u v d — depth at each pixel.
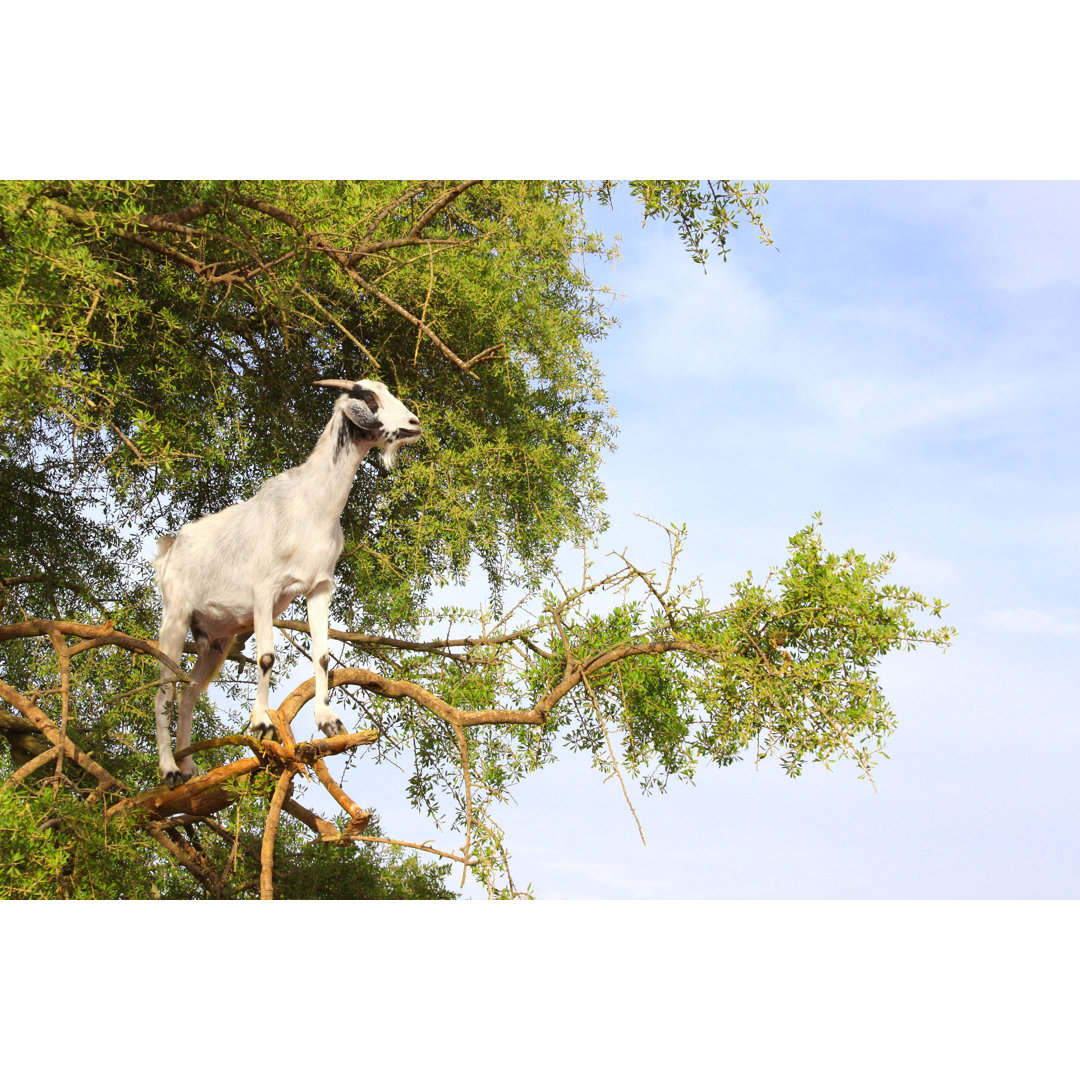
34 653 6.97
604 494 7.92
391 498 7.00
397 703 6.71
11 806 4.12
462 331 7.19
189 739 5.73
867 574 5.32
